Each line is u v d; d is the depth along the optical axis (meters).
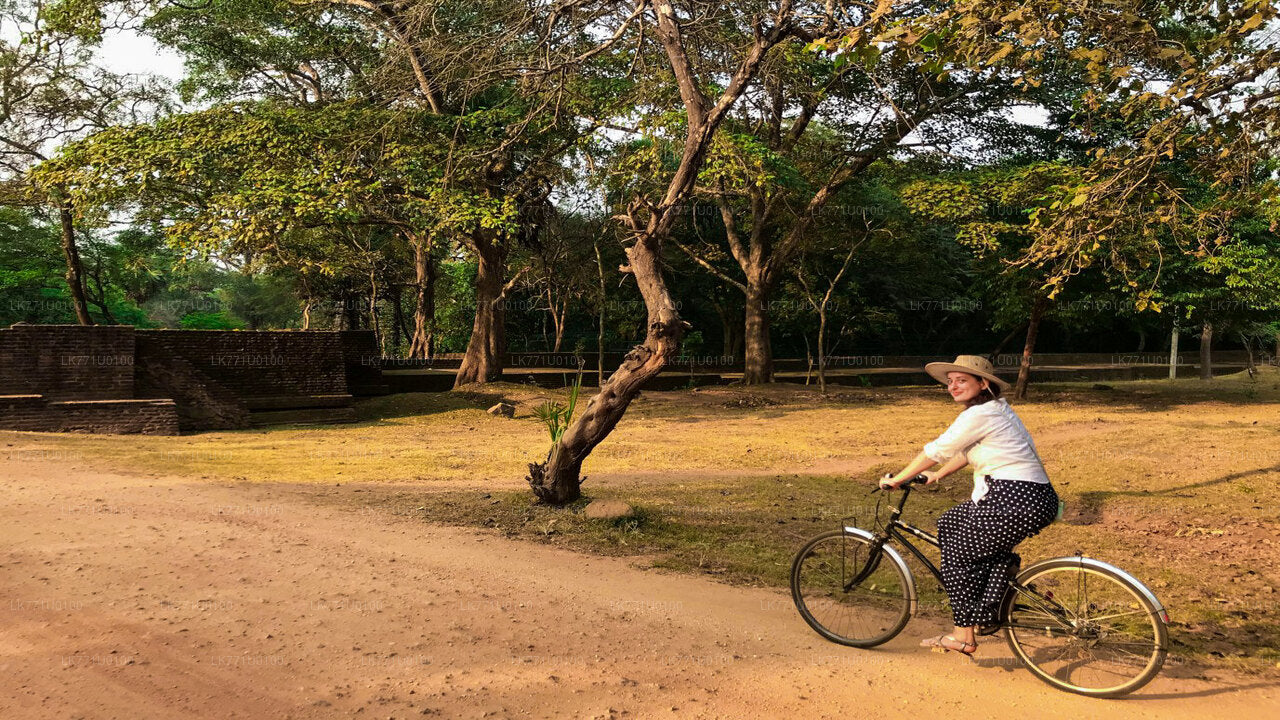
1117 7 6.82
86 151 19.27
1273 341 42.03
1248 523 7.29
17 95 22.98
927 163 25.66
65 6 21.08
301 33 25.25
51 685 3.68
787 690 3.94
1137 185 7.62
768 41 8.25
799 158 26.94
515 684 3.92
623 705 3.72
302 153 19.94
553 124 11.61
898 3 6.39
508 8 12.11
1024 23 6.28
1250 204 7.83
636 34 10.22
